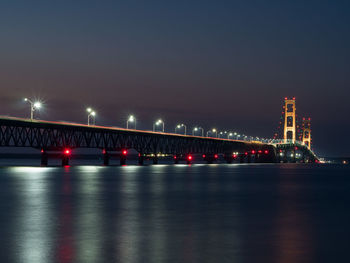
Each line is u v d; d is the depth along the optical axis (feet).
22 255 81.41
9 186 230.27
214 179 325.83
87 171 424.87
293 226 114.32
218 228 110.22
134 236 98.89
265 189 237.04
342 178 370.94
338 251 86.43
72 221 118.21
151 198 180.24
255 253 84.58
